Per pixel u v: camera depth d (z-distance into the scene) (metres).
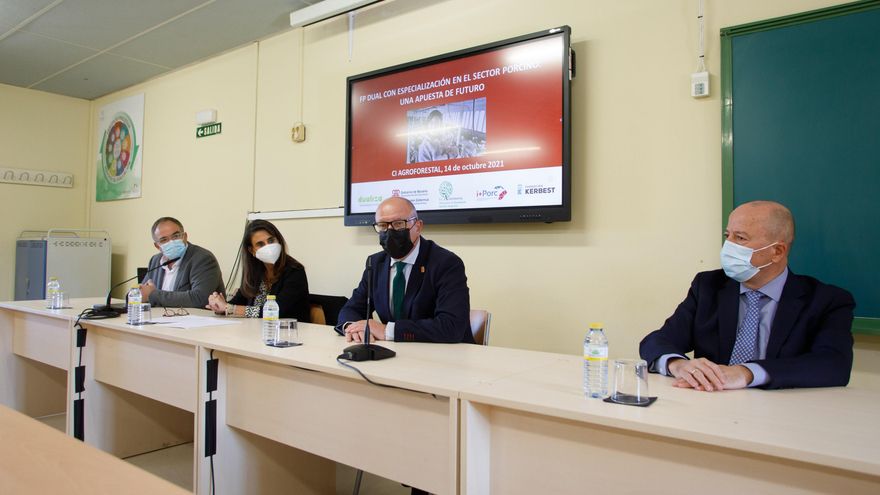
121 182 4.68
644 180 2.19
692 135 2.09
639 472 0.98
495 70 2.53
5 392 2.90
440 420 1.22
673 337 1.48
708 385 1.15
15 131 4.60
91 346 2.29
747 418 0.95
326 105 3.29
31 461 0.78
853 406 1.03
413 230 1.92
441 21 2.80
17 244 4.49
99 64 4.08
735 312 1.43
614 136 2.26
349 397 1.40
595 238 2.30
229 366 1.73
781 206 1.37
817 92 1.83
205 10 3.17
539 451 1.10
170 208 4.25
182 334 1.85
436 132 2.72
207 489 1.68
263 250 2.50
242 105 3.74
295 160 3.44
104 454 0.81
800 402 1.06
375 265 2.06
